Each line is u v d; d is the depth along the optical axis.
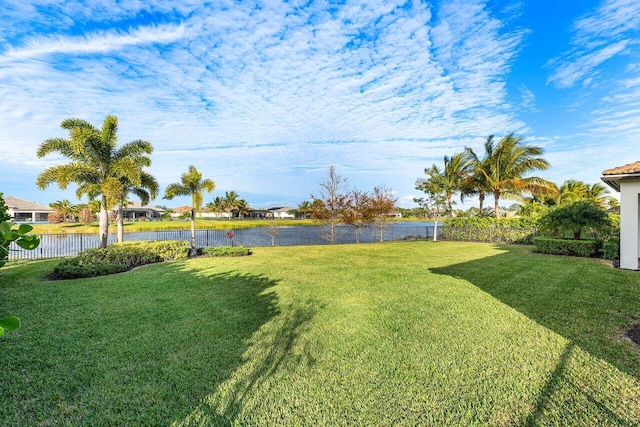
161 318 4.86
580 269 8.83
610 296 6.02
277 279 7.83
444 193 21.98
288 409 2.62
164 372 3.21
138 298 6.02
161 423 2.45
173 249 11.76
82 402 2.71
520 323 4.61
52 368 3.28
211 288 6.86
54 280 7.78
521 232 18.41
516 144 21.73
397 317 4.89
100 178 12.87
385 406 2.65
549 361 3.43
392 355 3.59
